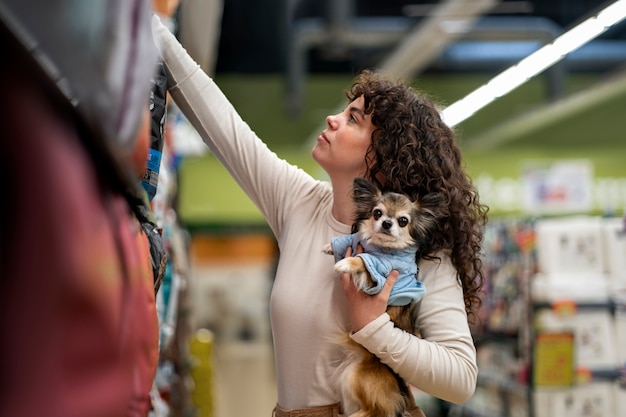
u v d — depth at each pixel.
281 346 1.87
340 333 1.82
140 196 1.19
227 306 17.44
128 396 1.00
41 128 0.86
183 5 4.39
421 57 8.28
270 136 12.27
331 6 8.69
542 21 9.33
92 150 0.95
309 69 12.11
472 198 1.98
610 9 5.42
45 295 0.84
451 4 6.71
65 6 0.83
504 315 5.21
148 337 1.16
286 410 1.86
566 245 4.75
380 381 1.77
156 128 1.82
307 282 1.87
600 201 12.30
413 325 1.82
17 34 0.82
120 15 0.93
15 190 0.84
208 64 6.18
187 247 5.79
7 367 0.81
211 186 11.68
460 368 1.73
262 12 9.31
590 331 4.68
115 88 0.91
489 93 8.30
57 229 0.86
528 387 4.67
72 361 0.87
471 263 1.93
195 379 5.25
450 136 1.99
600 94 10.12
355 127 1.93
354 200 1.85
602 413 4.62
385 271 1.74
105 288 0.93
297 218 1.99
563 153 12.44
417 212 1.80
